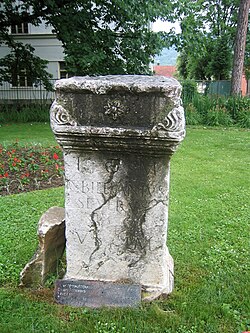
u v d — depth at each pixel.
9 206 5.16
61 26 13.80
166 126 2.49
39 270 3.09
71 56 13.23
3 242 4.00
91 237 2.91
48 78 19.34
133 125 2.57
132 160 2.71
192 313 2.77
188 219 4.76
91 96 2.56
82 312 2.80
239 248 3.96
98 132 2.56
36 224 4.53
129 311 2.78
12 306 2.86
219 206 5.28
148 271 2.94
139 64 14.78
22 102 19.17
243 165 8.02
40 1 14.23
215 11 28.14
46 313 2.80
